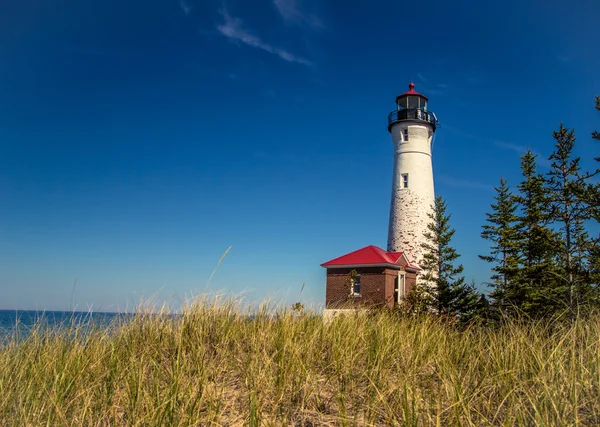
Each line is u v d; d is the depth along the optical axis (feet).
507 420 16.10
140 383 19.35
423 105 139.03
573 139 79.10
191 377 21.97
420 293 94.68
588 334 24.68
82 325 27.25
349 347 27.20
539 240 83.92
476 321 40.55
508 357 24.07
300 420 18.81
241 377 22.98
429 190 131.85
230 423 18.17
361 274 109.40
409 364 24.75
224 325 29.76
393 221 131.64
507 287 83.10
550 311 55.26
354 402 20.01
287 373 22.57
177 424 17.13
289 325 30.37
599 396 17.72
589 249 69.46
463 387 20.16
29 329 26.09
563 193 76.18
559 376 19.83
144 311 30.30
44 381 20.47
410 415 17.38
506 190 125.59
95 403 19.31
